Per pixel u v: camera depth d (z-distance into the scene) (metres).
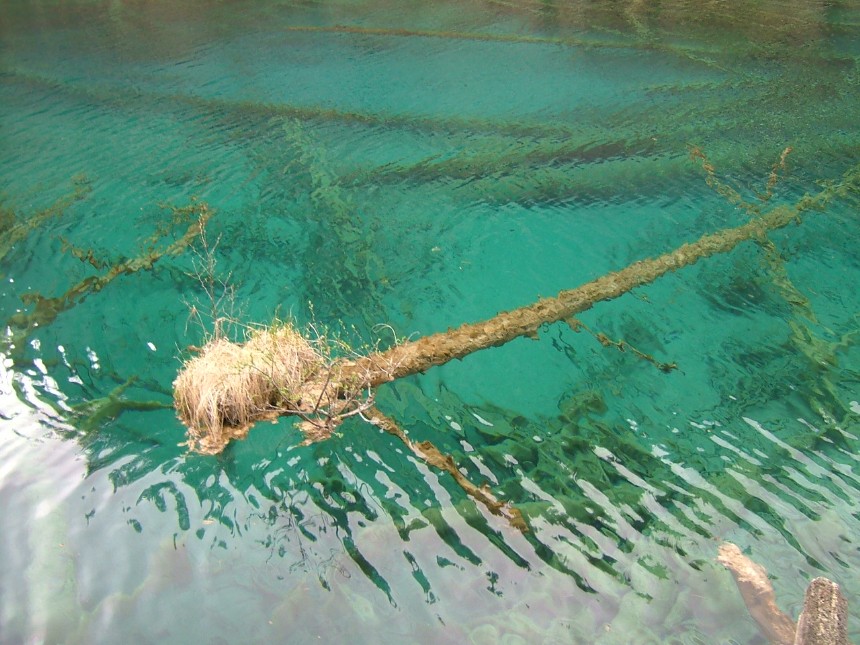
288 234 5.35
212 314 4.43
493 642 2.49
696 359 4.09
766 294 4.68
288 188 5.95
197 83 8.11
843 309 4.53
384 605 2.62
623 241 5.25
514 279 4.83
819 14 10.70
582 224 5.47
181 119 7.18
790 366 4.03
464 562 2.80
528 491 3.18
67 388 3.76
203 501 3.05
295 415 3.56
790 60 8.77
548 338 4.23
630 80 8.20
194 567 2.75
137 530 2.90
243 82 8.14
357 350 4.11
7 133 6.80
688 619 2.58
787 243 5.23
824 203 5.74
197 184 5.99
